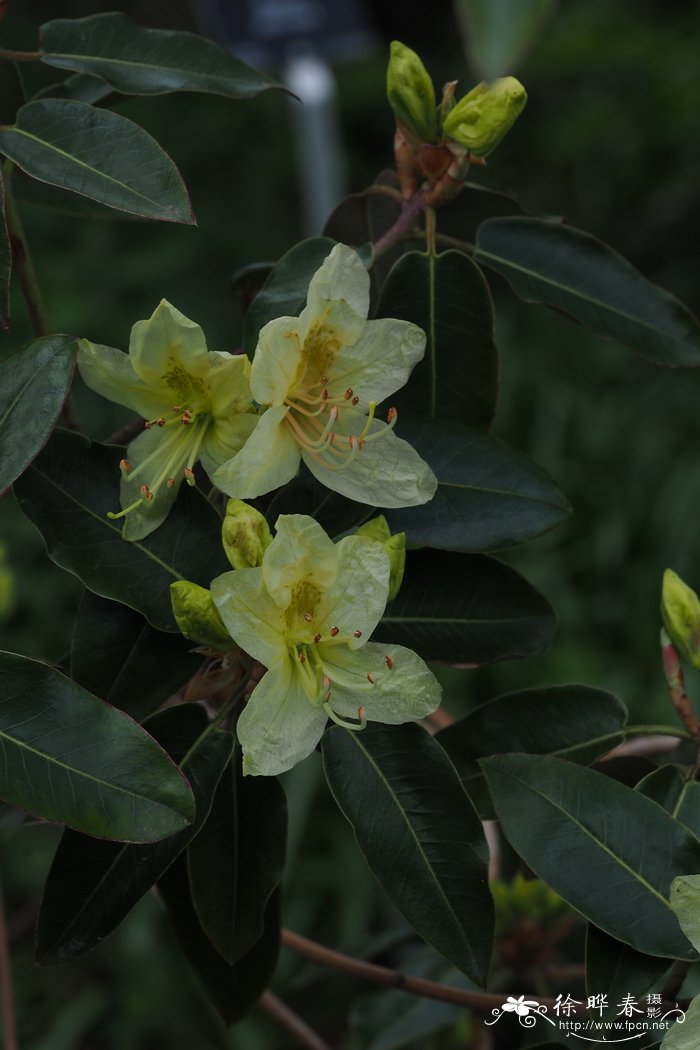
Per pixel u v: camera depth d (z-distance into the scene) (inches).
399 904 23.8
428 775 24.0
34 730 23.0
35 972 51.8
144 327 23.5
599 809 24.1
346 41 55.2
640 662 59.1
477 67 22.8
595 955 24.0
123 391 23.9
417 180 25.9
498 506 24.9
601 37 81.2
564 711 25.5
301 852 52.9
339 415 24.1
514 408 67.7
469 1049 30.9
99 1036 51.9
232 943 24.5
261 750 23.3
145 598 23.8
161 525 24.1
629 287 26.4
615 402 68.6
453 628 25.2
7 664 23.0
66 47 25.8
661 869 24.0
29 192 27.6
